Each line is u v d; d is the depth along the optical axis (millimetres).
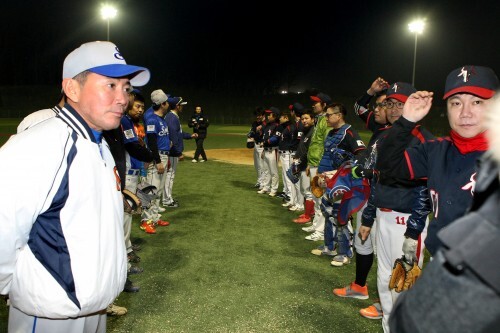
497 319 597
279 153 7422
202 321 3035
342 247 4234
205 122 12242
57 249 1404
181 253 4504
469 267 626
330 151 4395
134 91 4102
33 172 1321
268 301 3400
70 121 1482
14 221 1306
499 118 682
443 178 1643
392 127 2285
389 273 2607
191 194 7672
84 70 1485
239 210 6527
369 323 3074
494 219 638
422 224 2205
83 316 1520
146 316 3088
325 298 3488
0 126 25141
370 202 2719
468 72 1606
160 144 5426
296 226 5688
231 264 4215
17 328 1530
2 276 1376
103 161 1549
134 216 6008
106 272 1505
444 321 645
